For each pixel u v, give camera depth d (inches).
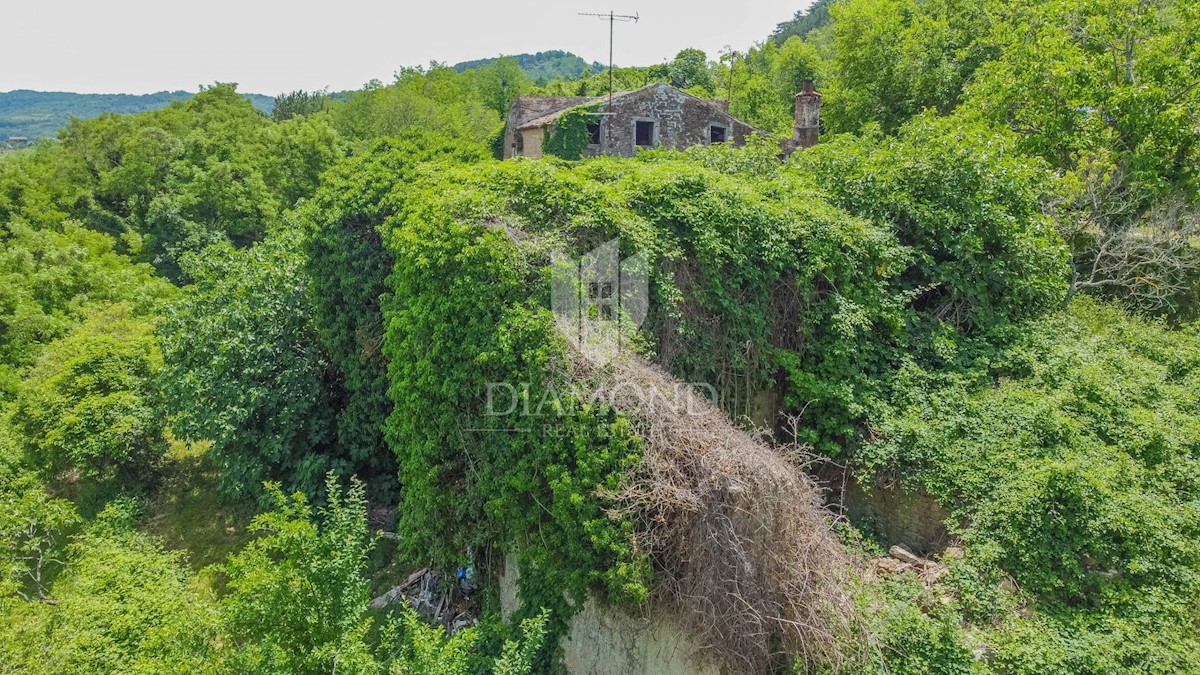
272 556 484.1
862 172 449.1
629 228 336.2
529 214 337.1
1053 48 555.8
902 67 810.2
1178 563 281.4
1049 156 560.4
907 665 252.1
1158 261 485.7
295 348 531.5
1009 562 292.8
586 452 269.1
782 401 392.5
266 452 494.6
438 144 572.1
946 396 366.6
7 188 1343.5
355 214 493.7
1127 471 314.0
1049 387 371.2
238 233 1349.7
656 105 879.1
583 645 293.9
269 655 231.3
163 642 269.0
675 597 254.7
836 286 391.5
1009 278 421.4
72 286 941.2
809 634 238.2
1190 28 523.2
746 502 243.1
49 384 587.8
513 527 302.5
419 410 333.7
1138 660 249.0
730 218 366.3
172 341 554.6
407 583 428.1
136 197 1429.6
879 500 355.9
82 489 579.8
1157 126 500.7
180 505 581.6
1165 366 398.0
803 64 1574.8
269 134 1544.0
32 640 298.8
